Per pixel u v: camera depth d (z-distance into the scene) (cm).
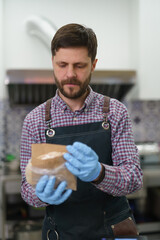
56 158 97
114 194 113
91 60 116
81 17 306
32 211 286
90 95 127
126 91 306
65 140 125
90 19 308
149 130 336
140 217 301
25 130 128
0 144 309
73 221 122
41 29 274
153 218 298
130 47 315
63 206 123
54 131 125
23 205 306
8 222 284
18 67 294
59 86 115
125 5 314
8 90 278
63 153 98
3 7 288
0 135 309
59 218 122
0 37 280
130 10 313
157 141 335
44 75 271
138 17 292
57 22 301
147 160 318
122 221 125
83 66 111
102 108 129
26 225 258
